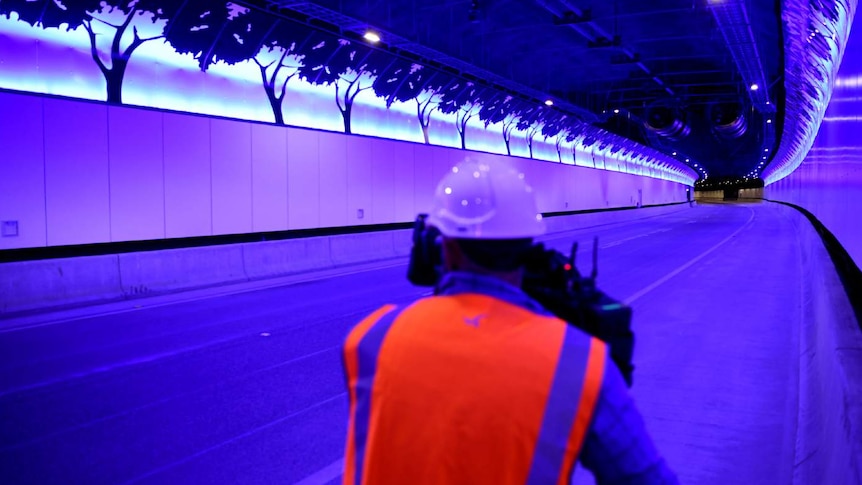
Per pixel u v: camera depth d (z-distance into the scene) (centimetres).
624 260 1769
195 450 451
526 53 2278
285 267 1453
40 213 1052
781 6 1577
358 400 138
